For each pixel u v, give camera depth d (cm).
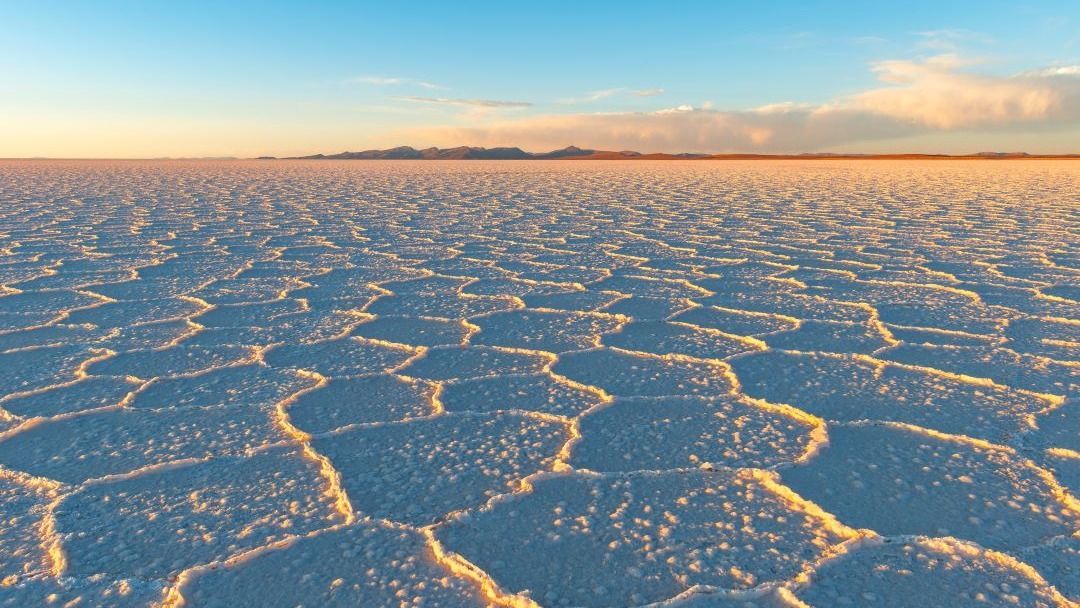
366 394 236
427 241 666
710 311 365
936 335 310
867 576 128
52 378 253
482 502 159
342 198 1275
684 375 255
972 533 143
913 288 426
